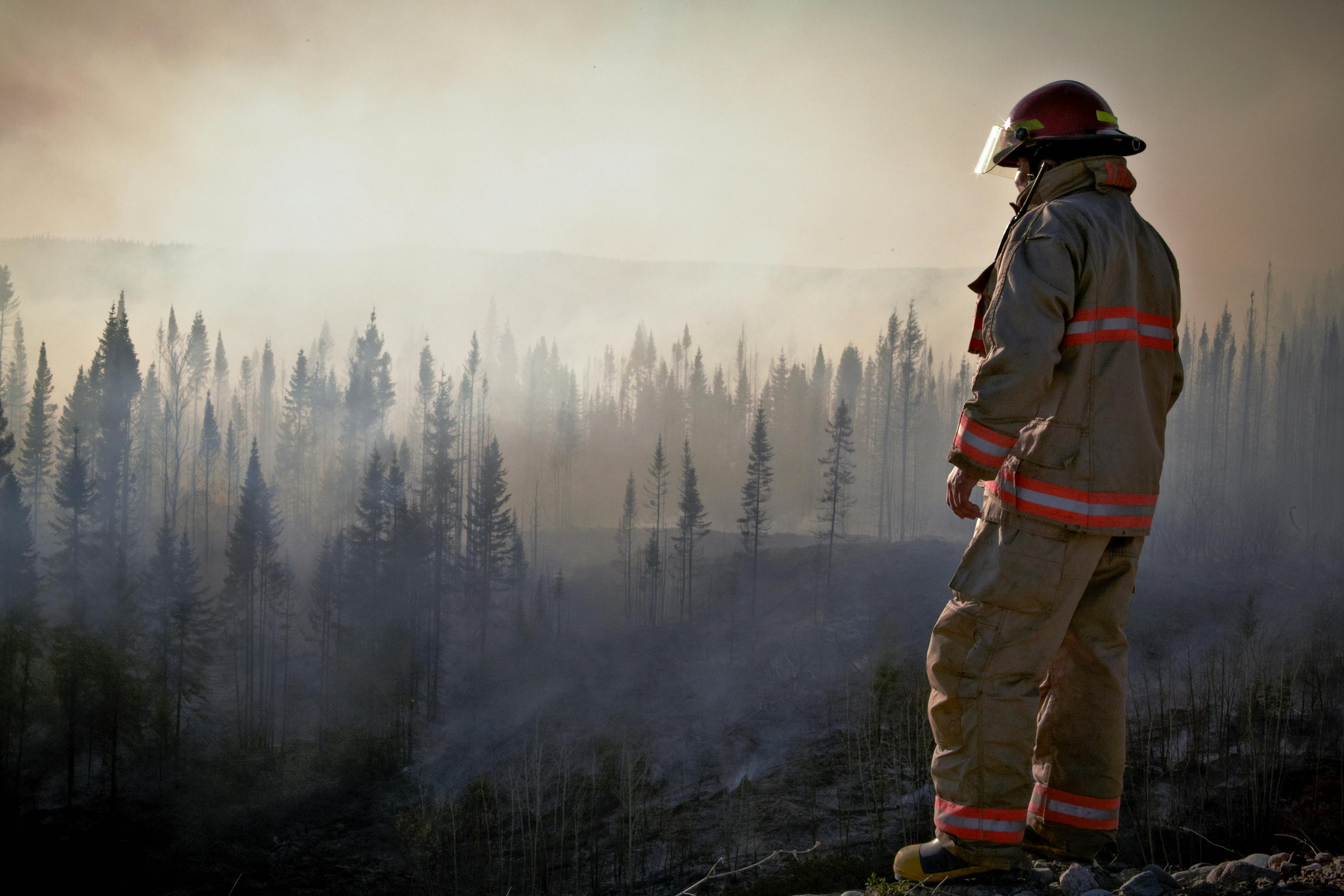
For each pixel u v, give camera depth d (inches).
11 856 1679.4
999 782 118.7
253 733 2279.8
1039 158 129.0
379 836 1711.4
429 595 3213.6
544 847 1318.9
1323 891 107.9
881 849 960.9
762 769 1485.0
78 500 3127.5
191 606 2583.7
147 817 1844.2
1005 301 112.6
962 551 2950.3
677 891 1117.7
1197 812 639.8
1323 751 756.6
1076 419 114.5
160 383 4594.0
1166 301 121.9
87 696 2107.5
